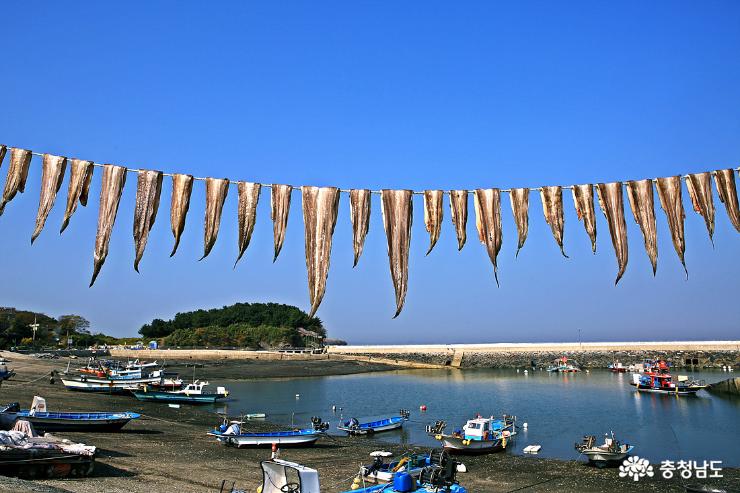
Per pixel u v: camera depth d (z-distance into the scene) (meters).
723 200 6.60
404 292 6.41
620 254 6.58
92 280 6.18
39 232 6.24
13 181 6.30
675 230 6.59
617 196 6.72
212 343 135.50
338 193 6.62
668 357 110.00
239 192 6.54
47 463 21.06
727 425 45.97
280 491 15.41
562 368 105.25
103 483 21.64
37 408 33.34
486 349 121.88
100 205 6.34
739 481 28.48
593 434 42.31
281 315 149.75
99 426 34.31
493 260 6.57
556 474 29.72
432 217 6.70
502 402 61.06
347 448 35.38
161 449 30.78
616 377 92.56
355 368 107.69
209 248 6.44
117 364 82.50
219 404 57.69
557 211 6.70
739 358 105.50
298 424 46.00
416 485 17.30
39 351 114.94
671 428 44.69
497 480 28.42
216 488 23.12
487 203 6.71
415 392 71.12
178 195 6.52
